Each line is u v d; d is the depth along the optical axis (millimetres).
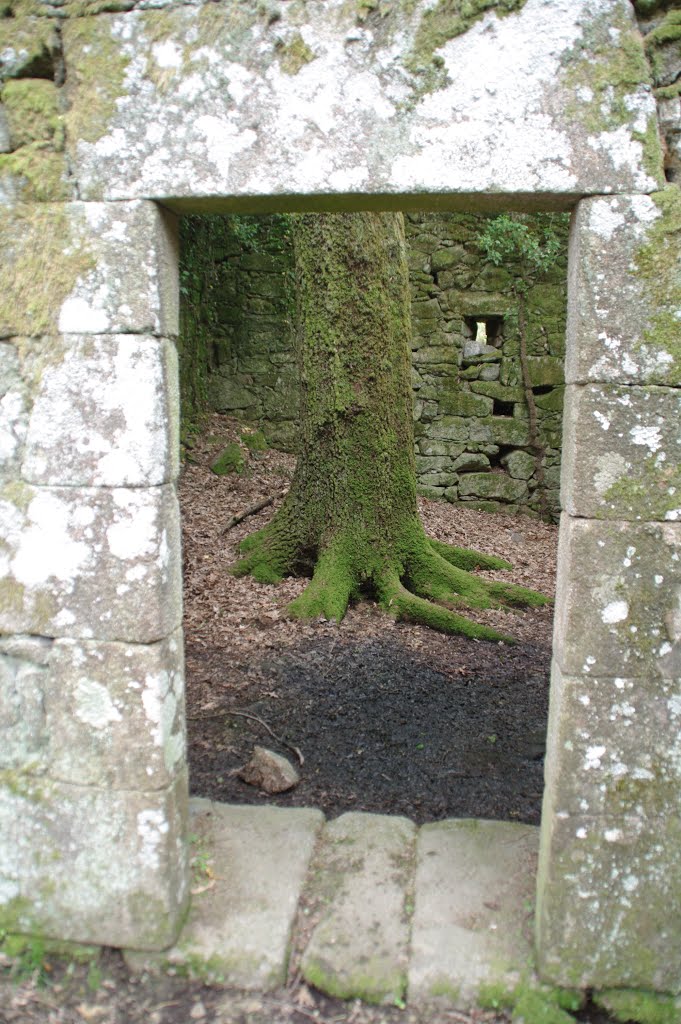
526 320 7312
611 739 1818
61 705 1939
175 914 1993
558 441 7379
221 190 1743
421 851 2375
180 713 2027
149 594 1872
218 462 6723
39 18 1772
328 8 1687
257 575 4938
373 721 3471
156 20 1729
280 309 7477
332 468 4781
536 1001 1872
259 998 1915
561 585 1868
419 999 1899
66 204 1808
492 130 1679
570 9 1645
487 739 3354
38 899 2016
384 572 4762
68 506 1883
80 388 1849
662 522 1761
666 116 1700
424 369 7414
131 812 1943
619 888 1861
